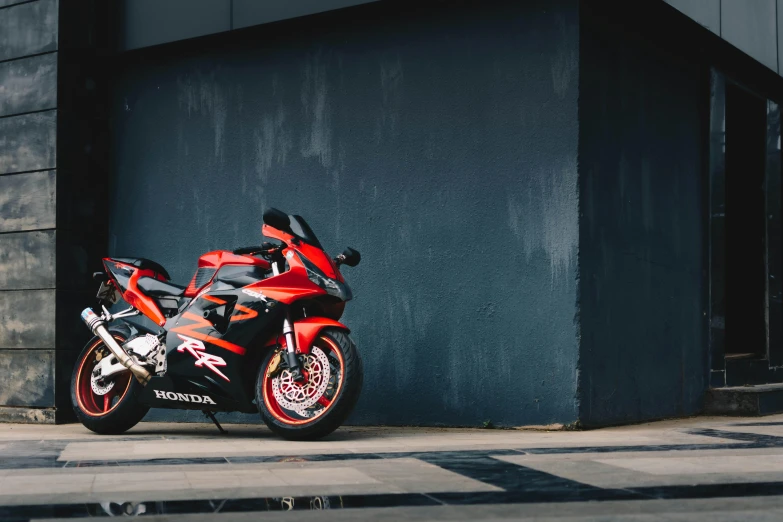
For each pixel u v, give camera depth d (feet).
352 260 15.14
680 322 18.80
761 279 22.95
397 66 17.31
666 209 18.45
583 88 15.58
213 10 18.84
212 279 15.08
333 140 17.92
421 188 16.90
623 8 16.94
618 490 8.46
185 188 19.60
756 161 23.21
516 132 16.02
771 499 7.97
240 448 12.55
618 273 16.52
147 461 10.92
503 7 16.28
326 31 18.13
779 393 20.25
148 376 15.06
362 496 8.13
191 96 19.69
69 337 19.35
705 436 14.07
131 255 20.15
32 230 19.48
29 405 19.30
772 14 22.11
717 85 20.53
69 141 19.65
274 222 13.96
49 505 7.72
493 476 9.37
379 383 17.04
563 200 15.46
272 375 13.94
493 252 16.10
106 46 20.31
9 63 20.04
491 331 16.01
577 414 15.11
